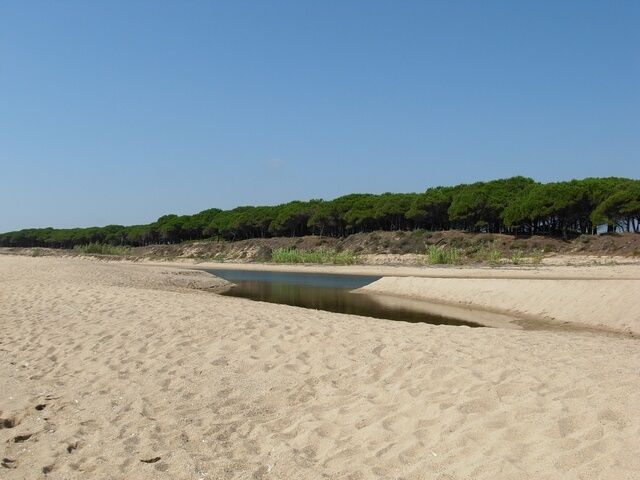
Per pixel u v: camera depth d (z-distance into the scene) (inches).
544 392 204.5
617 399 186.5
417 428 189.9
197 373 271.9
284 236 2854.3
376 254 2118.6
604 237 1664.6
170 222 3395.7
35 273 965.8
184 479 164.7
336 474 163.0
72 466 175.6
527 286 703.7
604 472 139.7
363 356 283.6
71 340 348.2
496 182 2293.3
